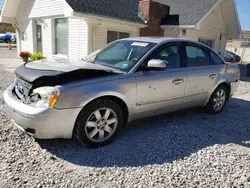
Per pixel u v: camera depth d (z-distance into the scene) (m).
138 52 3.81
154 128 4.11
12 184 2.42
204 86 4.60
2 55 16.81
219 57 5.04
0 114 4.26
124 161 2.98
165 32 12.60
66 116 2.92
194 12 12.06
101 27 10.17
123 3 11.95
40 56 11.42
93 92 3.06
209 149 3.43
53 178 2.56
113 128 3.44
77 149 3.22
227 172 2.84
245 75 13.96
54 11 11.19
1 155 2.95
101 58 4.13
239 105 6.25
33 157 2.96
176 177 2.69
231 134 4.11
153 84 3.70
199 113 5.17
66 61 3.81
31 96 2.96
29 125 2.85
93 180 2.57
